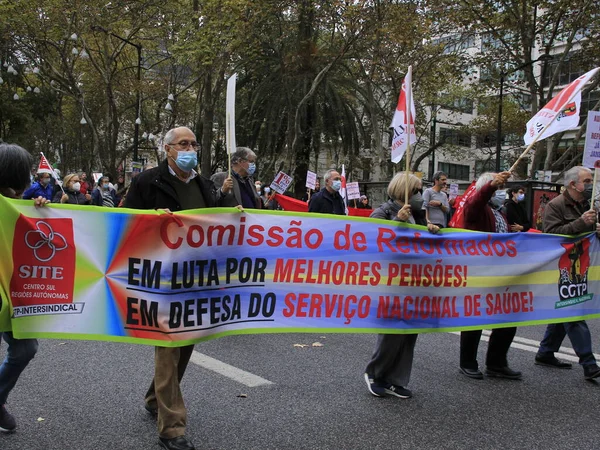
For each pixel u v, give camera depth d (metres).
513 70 22.66
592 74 4.66
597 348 6.32
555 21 20.69
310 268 4.13
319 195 7.67
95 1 24.73
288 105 24.03
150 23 27.17
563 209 5.41
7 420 3.52
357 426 3.84
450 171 54.72
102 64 32.00
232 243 3.88
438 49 24.03
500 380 5.05
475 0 20.14
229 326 3.87
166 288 3.66
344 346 6.13
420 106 34.34
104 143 38.28
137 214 3.62
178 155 3.70
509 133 37.38
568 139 30.25
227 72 26.11
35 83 38.78
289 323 4.07
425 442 3.62
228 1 18.77
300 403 4.26
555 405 4.41
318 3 20.75
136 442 3.45
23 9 25.28
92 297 3.57
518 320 4.94
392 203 4.66
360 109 34.56
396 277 4.41
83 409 3.97
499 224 5.44
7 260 3.40
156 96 32.44
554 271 5.07
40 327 3.46
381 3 19.89
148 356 5.38
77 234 3.55
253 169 6.21
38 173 10.28
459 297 4.69
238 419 3.89
